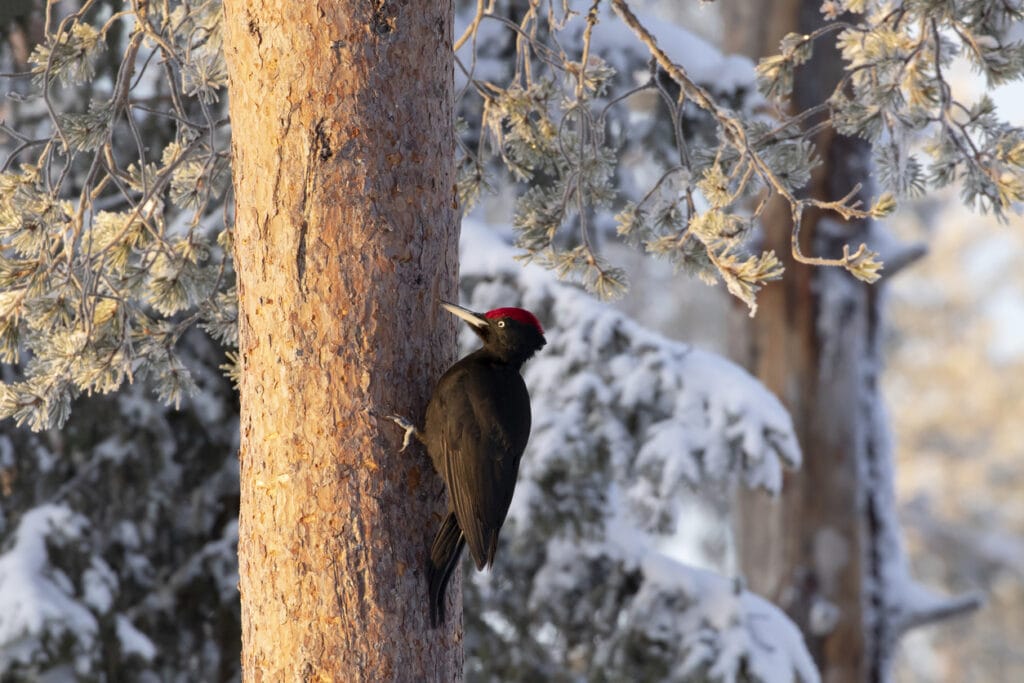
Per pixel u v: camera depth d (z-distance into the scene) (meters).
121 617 12.17
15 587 11.55
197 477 13.42
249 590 6.67
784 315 18.17
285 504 6.54
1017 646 47.72
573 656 13.24
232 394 13.30
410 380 6.71
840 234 17.77
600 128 8.97
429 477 6.82
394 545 6.62
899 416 53.28
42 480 12.77
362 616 6.49
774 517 18.34
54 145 8.18
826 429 18.03
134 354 8.66
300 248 6.53
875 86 8.30
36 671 11.42
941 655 48.78
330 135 6.51
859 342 18.11
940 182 8.51
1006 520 51.09
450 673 6.84
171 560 13.44
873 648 18.19
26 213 7.59
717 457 11.88
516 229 8.70
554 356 12.35
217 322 8.97
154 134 12.56
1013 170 8.03
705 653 12.48
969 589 47.91
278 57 6.52
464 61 13.27
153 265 8.88
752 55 18.28
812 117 17.36
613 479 12.62
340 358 6.54
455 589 6.98
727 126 8.11
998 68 8.02
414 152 6.70
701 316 39.59
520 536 12.30
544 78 8.85
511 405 7.26
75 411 12.77
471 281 12.60
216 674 13.52
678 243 8.12
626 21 8.35
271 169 6.56
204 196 9.02
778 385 18.28
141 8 8.08
